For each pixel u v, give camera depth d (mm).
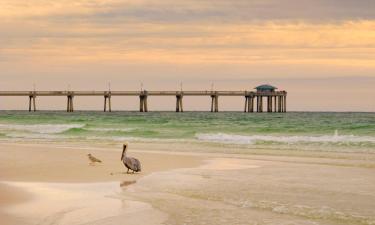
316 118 104875
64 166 25609
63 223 13070
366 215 14086
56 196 16969
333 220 13562
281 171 23578
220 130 59062
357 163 27406
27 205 15359
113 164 26672
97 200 16219
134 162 22984
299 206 15188
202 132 56531
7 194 17344
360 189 18172
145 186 19062
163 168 25125
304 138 44844
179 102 183500
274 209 14820
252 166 25969
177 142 44156
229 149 37188
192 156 31562
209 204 15555
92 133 56719
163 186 19016
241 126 65562
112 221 13297
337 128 58281
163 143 43188
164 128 64438
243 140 44906
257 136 48812
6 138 50156
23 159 28922
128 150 36469
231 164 27016
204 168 25094
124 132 56969
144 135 53750
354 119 95375
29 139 48656
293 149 36750
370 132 51531
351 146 38031
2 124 81438
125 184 19625
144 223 13094
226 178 21125
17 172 23203
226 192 17578
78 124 76688
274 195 16984
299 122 79500
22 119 99000
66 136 52938
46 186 19109
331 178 21062
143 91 183500
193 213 14297
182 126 68312
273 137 46938
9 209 14758
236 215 14062
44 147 37875
